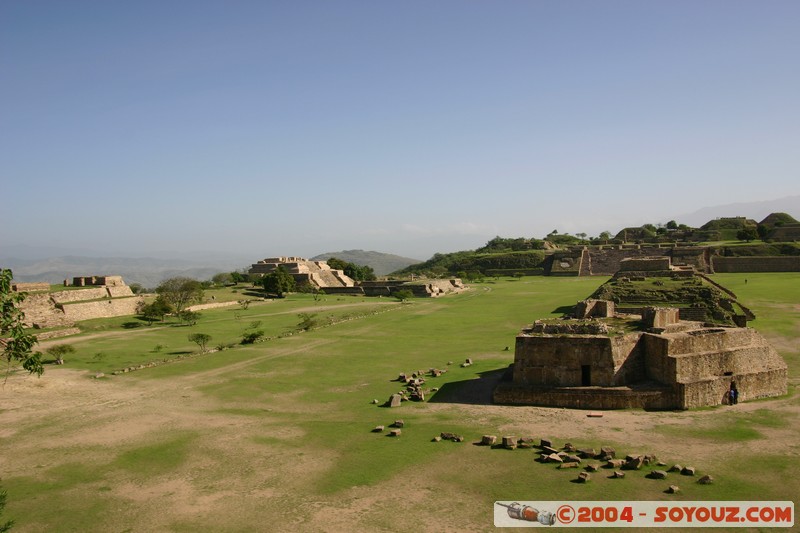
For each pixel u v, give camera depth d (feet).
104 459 93.76
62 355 180.04
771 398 115.96
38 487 82.84
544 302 306.14
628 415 105.91
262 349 193.77
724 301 233.35
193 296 314.96
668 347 112.37
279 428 107.86
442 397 127.34
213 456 93.61
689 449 87.35
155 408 124.67
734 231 616.80
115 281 324.19
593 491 73.87
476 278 535.19
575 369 117.19
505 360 164.14
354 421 111.65
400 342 203.82
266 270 506.07
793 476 76.18
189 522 70.54
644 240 645.10
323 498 76.07
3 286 63.62
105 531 69.05
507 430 99.96
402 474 82.74
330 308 320.70
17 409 124.98
